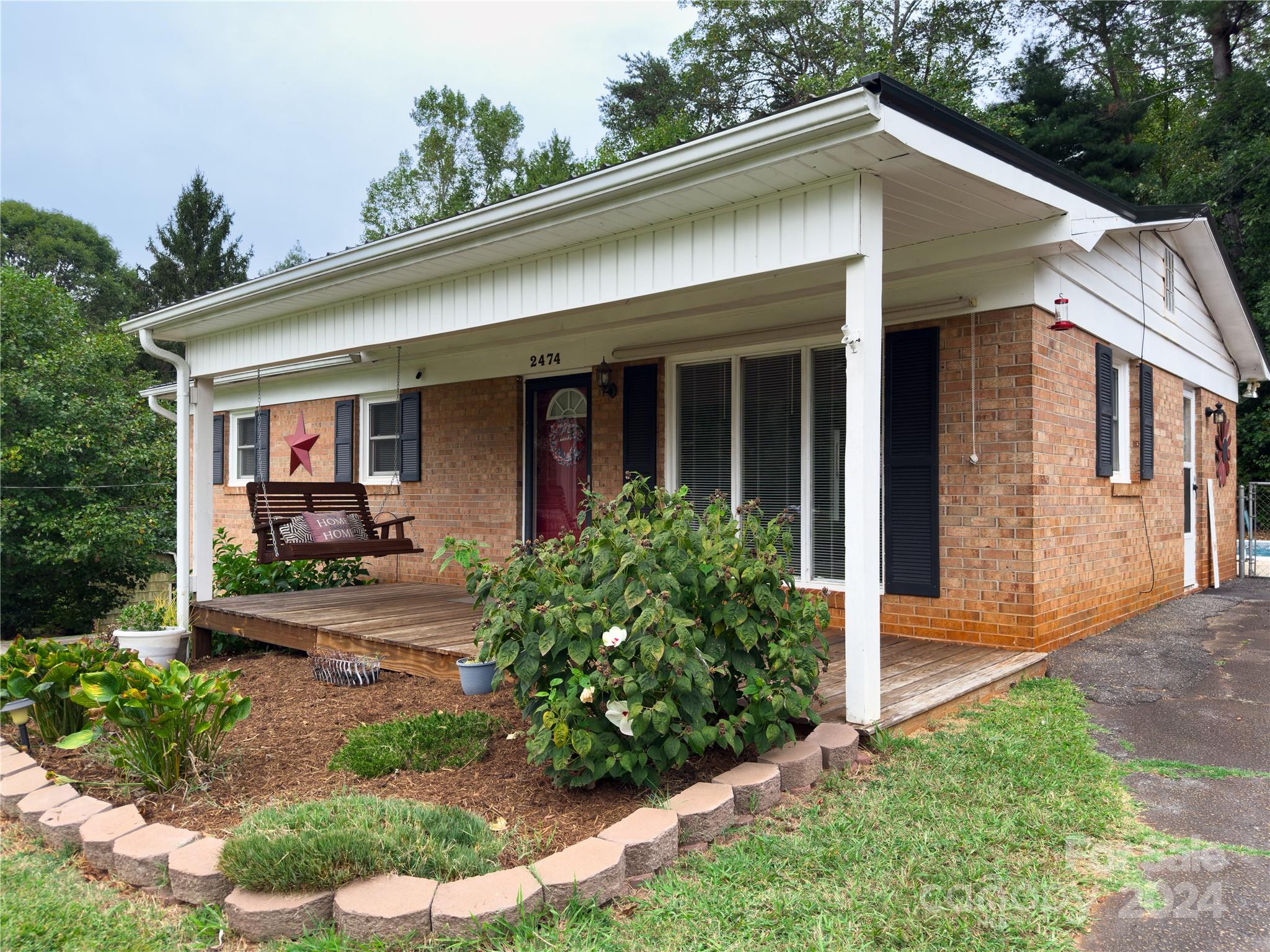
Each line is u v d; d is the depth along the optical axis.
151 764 3.73
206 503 8.37
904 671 5.19
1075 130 19.70
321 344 7.43
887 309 6.39
